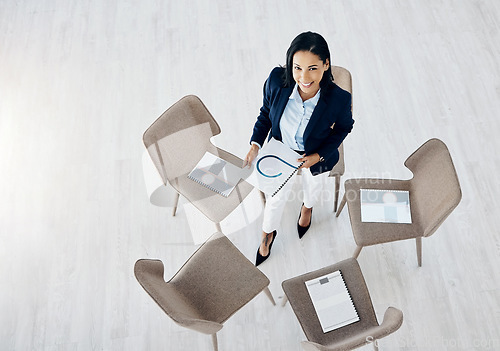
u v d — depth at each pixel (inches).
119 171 135.6
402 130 139.2
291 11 162.1
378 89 146.4
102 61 154.9
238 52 154.9
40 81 151.6
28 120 144.4
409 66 150.4
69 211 129.4
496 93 144.8
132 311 115.6
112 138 140.9
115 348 111.4
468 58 151.4
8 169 136.0
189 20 161.9
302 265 121.4
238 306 97.3
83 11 165.5
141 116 144.5
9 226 127.2
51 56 156.4
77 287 118.8
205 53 155.2
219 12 163.0
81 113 145.3
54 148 139.3
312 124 95.5
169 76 151.4
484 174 131.4
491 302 114.3
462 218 125.0
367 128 139.8
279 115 97.4
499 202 127.0
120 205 130.2
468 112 141.7
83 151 138.7
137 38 159.0
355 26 158.4
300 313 98.1
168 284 98.1
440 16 159.8
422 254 120.9
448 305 114.3
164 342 112.0
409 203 109.9
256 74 150.6
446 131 138.6
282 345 111.4
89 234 126.0
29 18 164.6
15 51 157.8
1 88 150.6
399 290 116.8
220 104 145.7
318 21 159.8
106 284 119.1
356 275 100.8
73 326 114.1
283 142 104.4
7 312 116.0
